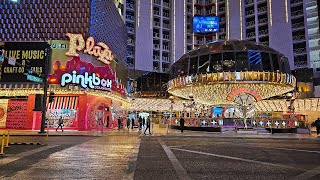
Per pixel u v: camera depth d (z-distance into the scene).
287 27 66.31
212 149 13.13
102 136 22.00
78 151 11.84
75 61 30.38
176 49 75.31
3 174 7.06
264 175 7.23
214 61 28.84
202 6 82.06
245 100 30.22
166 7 77.06
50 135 22.39
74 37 30.86
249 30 73.38
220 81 27.97
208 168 8.09
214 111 33.38
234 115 32.09
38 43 30.48
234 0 75.50
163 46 75.25
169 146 14.38
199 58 29.84
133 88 64.69
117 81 35.97
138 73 68.12
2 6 37.44
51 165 8.41
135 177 6.81
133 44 70.31
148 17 72.75
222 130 28.19
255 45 30.20
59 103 30.64
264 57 28.64
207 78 28.36
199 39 80.19
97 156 10.40
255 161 9.52
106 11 43.41
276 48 66.88
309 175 7.32
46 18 37.03
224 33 77.00
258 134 25.83
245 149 13.31
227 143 16.61
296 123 28.70
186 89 31.48
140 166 8.33
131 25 71.19
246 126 29.78
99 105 33.19
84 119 30.23
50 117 30.22
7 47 30.36
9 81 29.77
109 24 44.94
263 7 72.19
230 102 31.83
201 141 17.97
